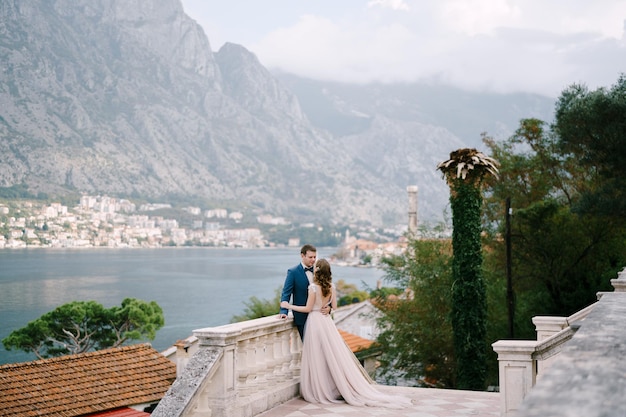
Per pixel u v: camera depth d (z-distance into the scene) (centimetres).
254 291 18862
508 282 2667
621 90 2556
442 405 893
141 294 17738
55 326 5500
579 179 3450
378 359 3422
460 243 2362
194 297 17362
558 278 2984
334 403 895
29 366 2616
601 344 292
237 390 781
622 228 2867
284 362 923
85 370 2703
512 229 3005
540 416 190
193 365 739
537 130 3494
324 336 907
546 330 1088
